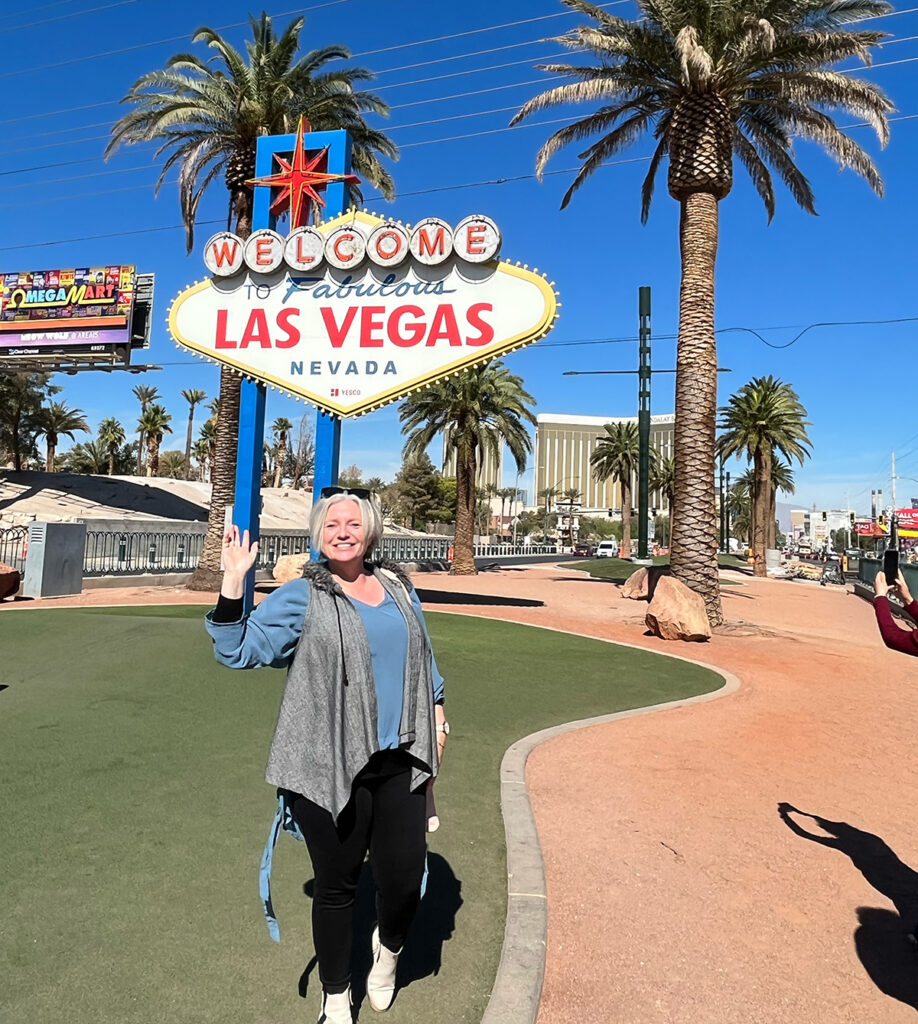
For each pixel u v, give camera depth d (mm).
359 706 2330
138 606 13664
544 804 4812
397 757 2426
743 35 14695
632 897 3561
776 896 3645
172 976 2666
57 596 15648
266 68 18328
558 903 3467
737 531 120375
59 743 5367
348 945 2381
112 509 36875
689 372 15328
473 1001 2637
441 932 3104
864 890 3744
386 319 12617
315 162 13648
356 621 2400
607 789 5160
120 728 5793
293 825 2465
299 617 2404
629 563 48062
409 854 2426
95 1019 2410
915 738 7105
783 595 27266
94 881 3352
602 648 11398
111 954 2783
